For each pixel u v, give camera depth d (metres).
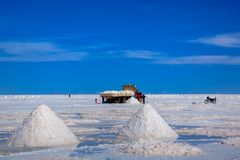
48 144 14.18
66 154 12.12
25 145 13.94
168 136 16.69
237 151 12.48
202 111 36.97
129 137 16.52
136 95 61.47
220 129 19.83
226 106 48.12
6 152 12.60
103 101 61.09
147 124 16.75
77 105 52.28
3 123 23.34
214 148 13.16
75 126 22.02
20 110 38.16
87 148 13.34
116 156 11.59
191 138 16.34
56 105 52.53
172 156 11.48
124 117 29.00
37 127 14.41
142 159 11.06
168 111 36.84
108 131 19.27
